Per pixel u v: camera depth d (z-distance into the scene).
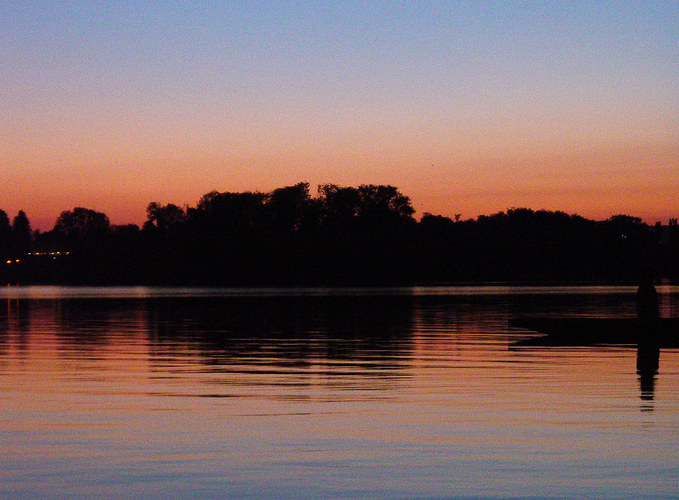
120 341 44.03
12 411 21.41
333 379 27.83
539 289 166.12
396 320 62.97
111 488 14.07
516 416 20.47
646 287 42.56
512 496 13.58
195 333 49.88
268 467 15.45
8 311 82.50
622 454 16.33
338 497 13.58
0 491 13.91
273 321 62.34
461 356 35.41
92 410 21.55
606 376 28.19
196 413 21.06
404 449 16.89
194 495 13.69
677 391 24.58
